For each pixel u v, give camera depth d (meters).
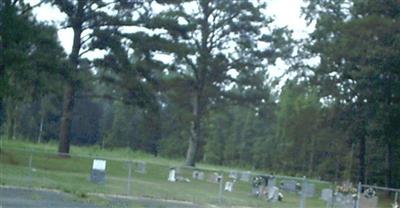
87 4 42.34
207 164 88.06
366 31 43.28
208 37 54.91
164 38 43.88
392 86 42.22
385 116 42.75
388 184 50.84
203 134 89.56
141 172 41.91
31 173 29.75
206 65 54.56
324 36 47.62
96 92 48.25
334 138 54.62
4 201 19.03
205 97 56.16
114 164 44.91
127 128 94.25
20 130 85.62
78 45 42.34
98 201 22.61
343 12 49.88
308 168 73.50
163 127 60.22
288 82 54.88
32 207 18.23
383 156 55.75
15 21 33.47
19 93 35.69
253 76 55.81
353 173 57.97
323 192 33.62
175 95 55.91
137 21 43.41
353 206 31.16
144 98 44.44
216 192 33.59
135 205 22.66
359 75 42.72
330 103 50.56
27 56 34.62
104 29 42.41
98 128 99.06
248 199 31.42
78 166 40.59
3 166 34.12
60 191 24.94
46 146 63.22
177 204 25.14
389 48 41.53
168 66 46.78
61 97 44.69
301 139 64.31
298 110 63.41
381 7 44.47
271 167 84.94
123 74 43.38
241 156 97.56
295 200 33.91
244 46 54.72
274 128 88.12
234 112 96.69
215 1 54.25
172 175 39.81
